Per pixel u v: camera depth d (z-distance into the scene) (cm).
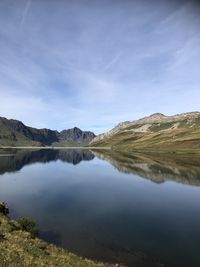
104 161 13738
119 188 6381
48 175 8650
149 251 2825
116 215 4134
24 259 1945
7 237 2342
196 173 8481
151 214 4194
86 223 3728
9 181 7281
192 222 3784
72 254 2488
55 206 4650
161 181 7275
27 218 3198
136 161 12788
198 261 2603
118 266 2459
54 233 3309
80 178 8019
